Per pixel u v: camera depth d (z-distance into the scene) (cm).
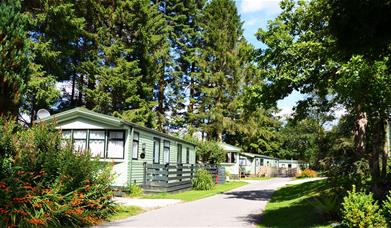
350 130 2159
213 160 3438
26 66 1074
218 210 1391
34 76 2464
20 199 866
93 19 3300
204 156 3419
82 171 1064
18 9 1070
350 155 1972
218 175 2997
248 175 4562
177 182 2172
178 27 4322
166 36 3731
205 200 1756
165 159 2381
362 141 1488
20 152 939
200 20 4534
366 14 505
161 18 3762
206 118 4462
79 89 3338
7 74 984
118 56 3259
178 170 2184
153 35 3481
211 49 4428
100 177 1138
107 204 1144
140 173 1984
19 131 1055
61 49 2880
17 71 1034
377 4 486
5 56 991
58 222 939
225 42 4406
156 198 1750
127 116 3139
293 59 1719
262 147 5512
